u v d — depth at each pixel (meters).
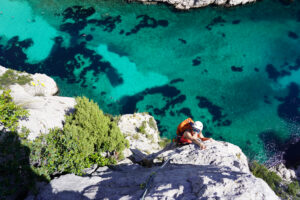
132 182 6.61
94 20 40.00
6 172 7.41
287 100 34.47
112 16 40.88
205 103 33.38
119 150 11.62
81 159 9.07
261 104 33.84
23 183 7.47
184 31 40.81
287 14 44.72
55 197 6.69
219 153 7.25
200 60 37.84
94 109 13.30
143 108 31.91
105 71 34.72
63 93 31.25
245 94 34.78
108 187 6.66
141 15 41.62
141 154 12.08
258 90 35.44
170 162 7.42
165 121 30.89
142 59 36.84
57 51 35.78
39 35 37.12
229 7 43.84
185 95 33.88
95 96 32.06
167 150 9.45
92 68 34.72
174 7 42.53
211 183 4.93
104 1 42.16
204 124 31.31
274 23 43.38
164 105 32.53
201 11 43.22
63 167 8.54
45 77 28.45
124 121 22.20
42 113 12.45
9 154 7.98
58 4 41.03
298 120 32.09
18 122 9.12
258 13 44.56
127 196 5.42
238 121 31.91
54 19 39.31
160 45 38.69
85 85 32.81
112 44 37.78
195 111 32.34
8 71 24.61
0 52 34.34
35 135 10.16
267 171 18.33
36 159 8.02
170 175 6.00
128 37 38.88
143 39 38.94
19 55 34.44
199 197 4.65
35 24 38.28
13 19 38.31
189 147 7.72
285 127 31.28
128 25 40.19
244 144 29.53
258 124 31.70
